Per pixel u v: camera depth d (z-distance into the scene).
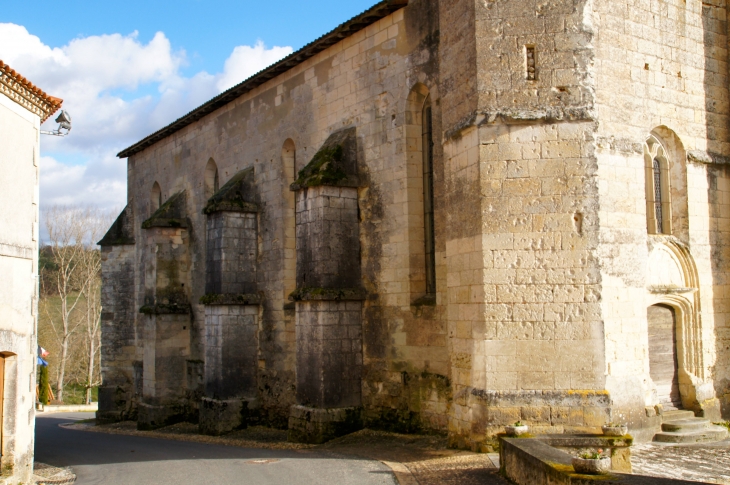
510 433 12.88
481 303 15.35
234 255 24.78
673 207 18.36
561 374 14.82
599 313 14.83
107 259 34.97
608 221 16.19
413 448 16.83
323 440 19.42
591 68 15.38
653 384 16.70
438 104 18.34
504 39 15.59
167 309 28.97
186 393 28.97
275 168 24.53
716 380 18.20
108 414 33.69
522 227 15.22
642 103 17.39
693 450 15.16
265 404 24.27
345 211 20.48
